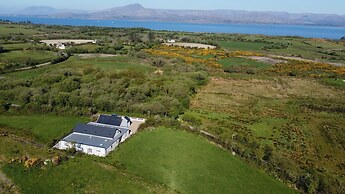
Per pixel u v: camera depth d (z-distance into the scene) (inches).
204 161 2044.8
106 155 2075.5
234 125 2743.6
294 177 1939.0
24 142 2306.8
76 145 2176.4
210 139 2368.4
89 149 2153.1
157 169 1926.7
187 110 3125.0
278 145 2405.3
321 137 2608.3
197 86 4082.2
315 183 1883.6
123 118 2536.9
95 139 2251.5
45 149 2116.1
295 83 4407.0
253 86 4222.4
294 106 3427.7
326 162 2206.0
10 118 2719.0
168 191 1715.1
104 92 3240.7
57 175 1806.1
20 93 3078.2
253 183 1876.2
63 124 2620.6
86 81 3695.9
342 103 3533.5
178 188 1755.7
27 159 1937.7
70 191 1675.7
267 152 2246.6
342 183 1931.6
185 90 3531.0
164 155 2086.6
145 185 1748.3
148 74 4306.1
